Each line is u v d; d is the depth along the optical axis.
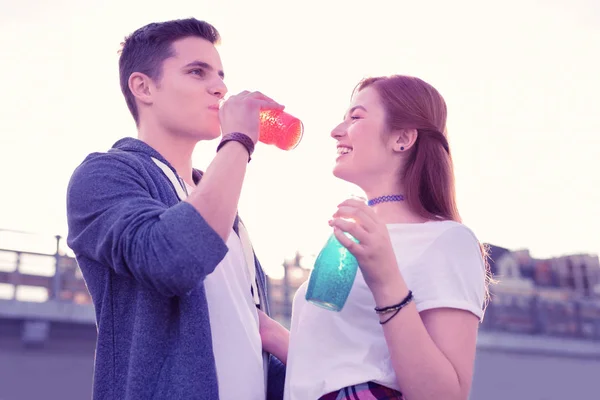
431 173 2.24
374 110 2.28
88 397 14.12
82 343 14.29
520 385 17.08
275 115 2.28
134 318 2.05
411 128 2.25
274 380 2.41
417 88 2.30
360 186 2.33
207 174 2.01
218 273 2.21
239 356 2.15
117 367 2.02
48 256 14.45
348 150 2.31
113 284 2.09
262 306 2.47
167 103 2.38
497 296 18.20
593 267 19.48
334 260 1.95
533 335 17.75
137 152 2.29
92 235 2.06
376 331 2.04
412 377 1.86
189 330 2.01
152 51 2.42
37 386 13.74
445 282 2.01
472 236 2.13
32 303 13.78
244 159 2.06
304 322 2.13
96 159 2.19
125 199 2.06
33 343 13.81
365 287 2.07
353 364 2.00
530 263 19.52
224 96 2.41
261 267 2.52
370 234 1.86
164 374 1.98
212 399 1.97
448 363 1.88
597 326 18.52
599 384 18.00
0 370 13.53
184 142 2.43
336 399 1.97
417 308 1.98
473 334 2.00
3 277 13.77
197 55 2.40
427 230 2.12
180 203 1.95
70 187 2.16
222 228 1.95
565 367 17.70
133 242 1.94
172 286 1.91
